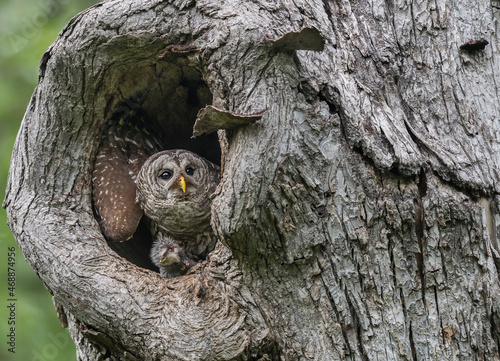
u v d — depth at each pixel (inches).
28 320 438.9
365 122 254.4
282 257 248.7
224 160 257.4
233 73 248.2
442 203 244.1
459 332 241.6
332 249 245.9
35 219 289.6
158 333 252.1
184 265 312.3
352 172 247.3
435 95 278.2
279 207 241.0
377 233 245.6
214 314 250.7
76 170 303.6
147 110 352.5
